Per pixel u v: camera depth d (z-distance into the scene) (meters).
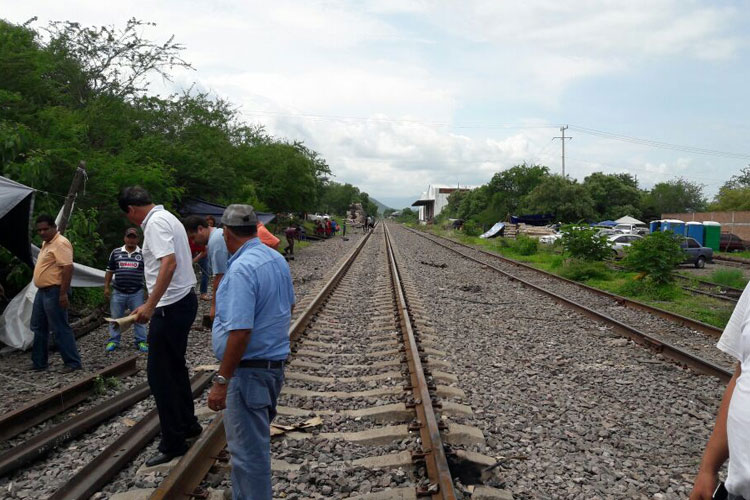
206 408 5.52
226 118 26.33
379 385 6.49
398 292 13.16
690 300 15.80
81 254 11.00
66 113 13.40
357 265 21.98
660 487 4.37
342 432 5.15
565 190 57.47
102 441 4.91
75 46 17.12
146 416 5.14
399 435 4.97
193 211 18.02
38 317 7.02
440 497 3.79
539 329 10.43
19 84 12.84
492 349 8.64
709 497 1.97
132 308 8.16
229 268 3.38
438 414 5.45
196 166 18.38
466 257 27.73
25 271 9.89
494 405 6.00
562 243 23.25
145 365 7.48
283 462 4.47
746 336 1.85
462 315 11.59
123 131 16.33
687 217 51.66
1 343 8.30
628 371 7.74
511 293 15.46
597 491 4.23
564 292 16.56
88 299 11.01
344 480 4.19
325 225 46.34
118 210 13.13
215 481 4.07
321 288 14.27
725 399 2.00
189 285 4.62
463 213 79.69
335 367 7.26
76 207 11.80
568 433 5.34
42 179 10.66
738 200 61.81
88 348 8.31
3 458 4.30
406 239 47.31
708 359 8.88
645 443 5.24
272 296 3.37
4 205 7.57
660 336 10.61
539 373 7.40
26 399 6.00
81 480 4.04
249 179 28.77
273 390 3.43
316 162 46.31
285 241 33.50
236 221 3.40
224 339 3.28
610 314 12.95
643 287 16.88
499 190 66.81
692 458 4.96
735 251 41.78
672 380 7.34
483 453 4.77
